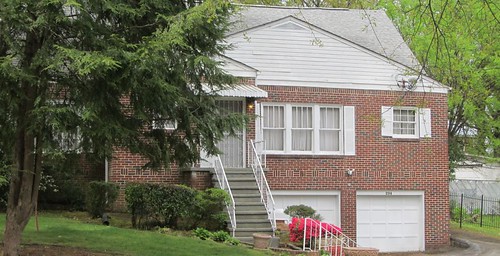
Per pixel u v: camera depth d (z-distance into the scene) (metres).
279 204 23.81
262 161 23.36
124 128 11.62
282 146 24.02
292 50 24.38
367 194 24.80
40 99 10.53
